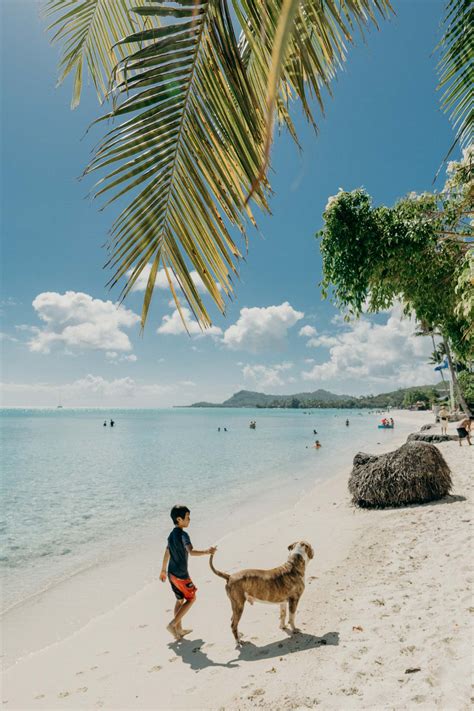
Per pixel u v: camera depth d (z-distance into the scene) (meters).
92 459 30.17
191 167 1.71
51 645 5.13
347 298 6.74
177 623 4.76
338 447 34.84
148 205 1.72
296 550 4.63
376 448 31.45
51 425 102.69
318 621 4.62
